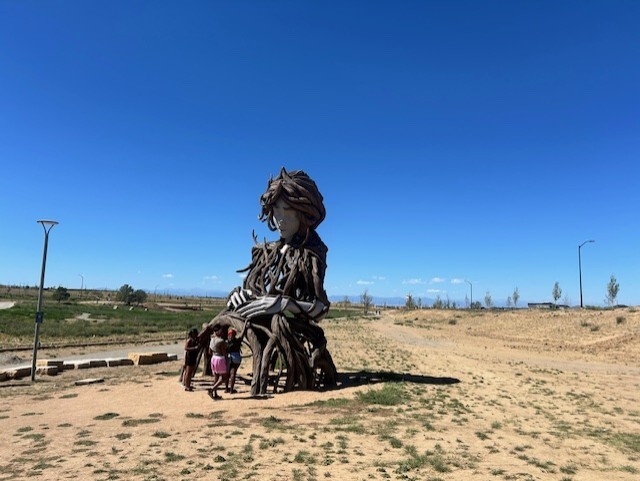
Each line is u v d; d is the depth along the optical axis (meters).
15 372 16.77
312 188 15.91
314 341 14.98
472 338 47.56
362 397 13.02
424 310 101.12
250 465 7.29
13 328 38.69
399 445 8.61
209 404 12.09
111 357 24.89
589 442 9.99
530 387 17.33
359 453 8.07
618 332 39.88
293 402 12.44
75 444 8.32
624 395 16.84
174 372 18.22
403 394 13.79
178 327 49.94
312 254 15.34
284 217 15.56
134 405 11.92
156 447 8.16
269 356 13.62
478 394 14.97
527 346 39.00
